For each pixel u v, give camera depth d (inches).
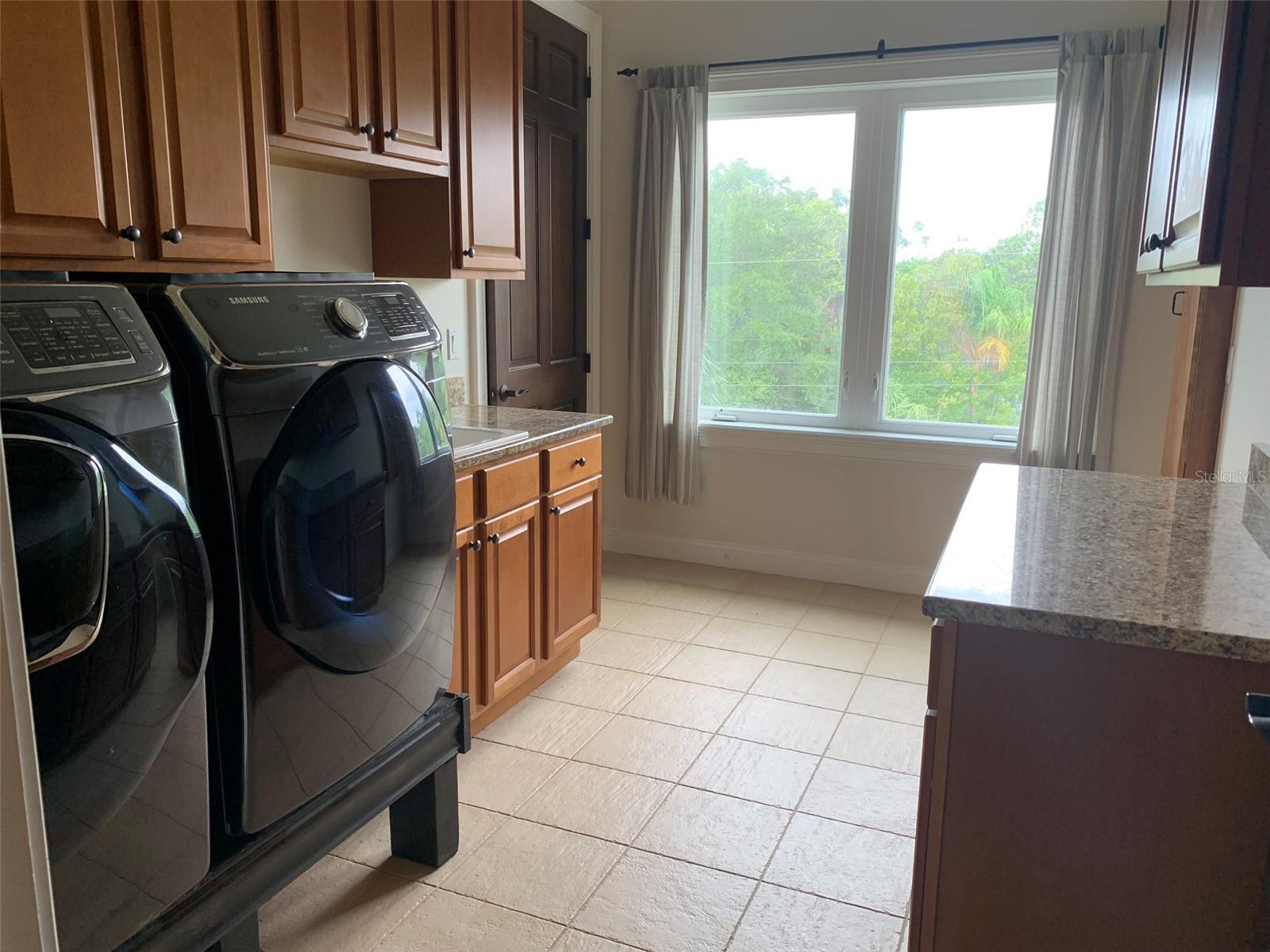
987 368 148.9
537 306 148.9
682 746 102.2
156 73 68.3
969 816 52.4
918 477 152.9
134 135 67.4
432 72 100.5
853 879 79.7
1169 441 125.6
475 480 95.3
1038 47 134.7
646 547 174.9
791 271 158.9
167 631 49.5
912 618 143.3
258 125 78.2
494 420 117.0
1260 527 61.7
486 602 99.0
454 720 79.5
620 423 171.9
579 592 119.5
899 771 97.3
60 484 43.6
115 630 46.3
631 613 144.3
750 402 166.1
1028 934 52.7
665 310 159.3
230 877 58.2
